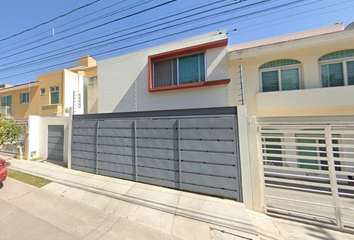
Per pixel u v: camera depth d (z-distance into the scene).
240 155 3.93
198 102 7.02
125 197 4.11
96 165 5.81
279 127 3.68
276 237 2.85
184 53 7.27
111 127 5.64
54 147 7.76
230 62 6.95
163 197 4.11
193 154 4.37
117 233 2.84
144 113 5.17
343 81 5.62
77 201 3.95
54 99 11.88
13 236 2.67
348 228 3.04
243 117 3.97
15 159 7.97
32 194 4.30
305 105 5.71
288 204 4.10
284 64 6.35
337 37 5.26
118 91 8.41
